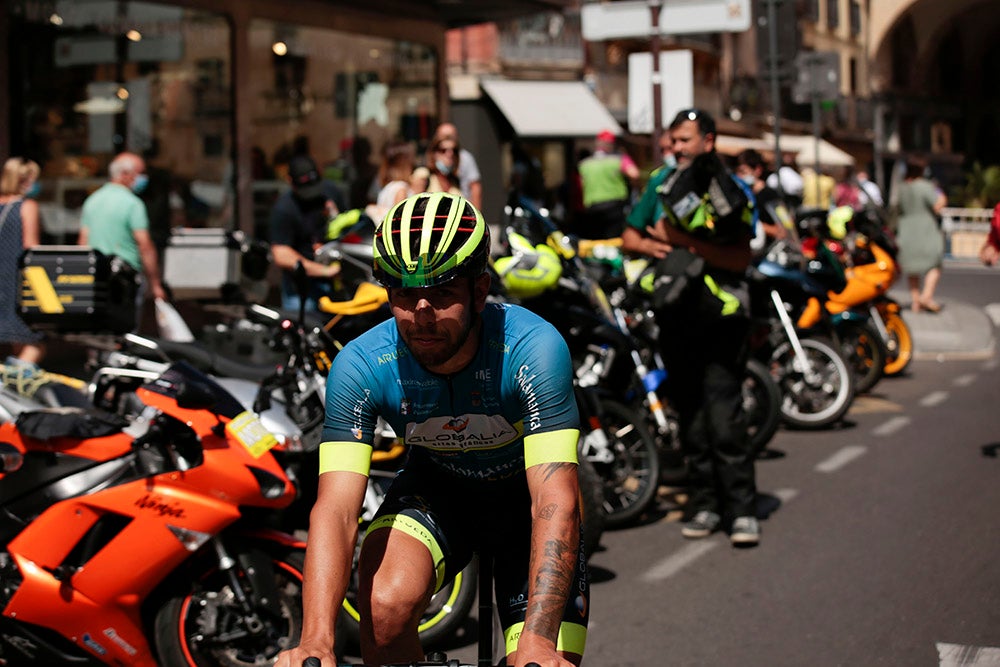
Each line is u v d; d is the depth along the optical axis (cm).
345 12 1418
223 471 433
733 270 636
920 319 1480
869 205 1045
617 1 1095
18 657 450
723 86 3375
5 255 848
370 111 1472
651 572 597
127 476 445
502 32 2392
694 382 644
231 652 443
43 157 1070
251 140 1287
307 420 516
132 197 895
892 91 4988
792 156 3259
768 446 869
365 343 303
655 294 627
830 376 909
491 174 2345
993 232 834
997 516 667
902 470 784
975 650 478
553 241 673
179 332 895
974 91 5662
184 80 1211
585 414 598
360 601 301
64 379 562
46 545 439
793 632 506
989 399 1031
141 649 441
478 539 331
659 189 626
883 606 532
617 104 2797
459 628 529
